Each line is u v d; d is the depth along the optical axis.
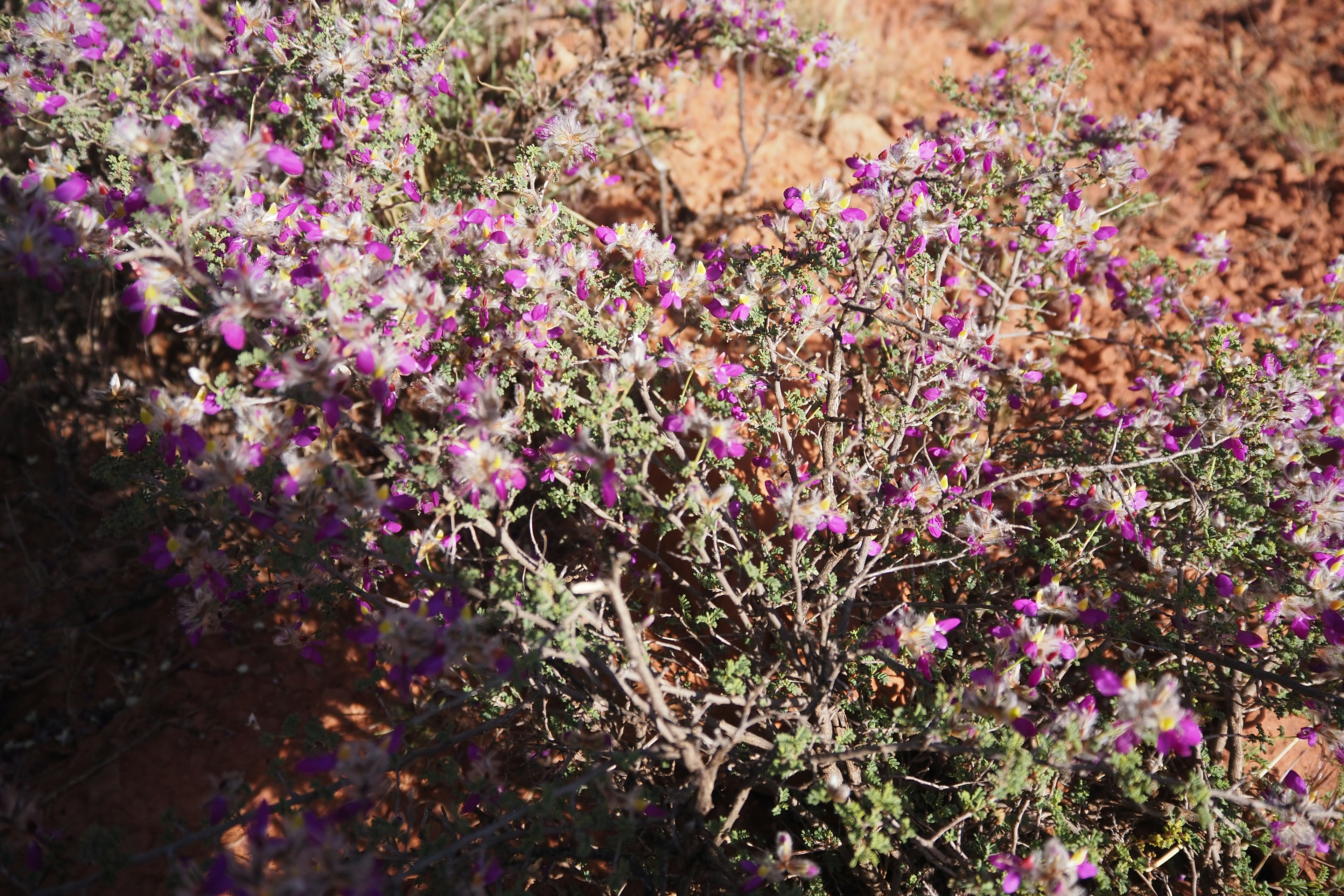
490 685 1.70
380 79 2.60
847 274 2.58
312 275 2.00
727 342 2.85
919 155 2.37
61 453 2.97
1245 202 4.48
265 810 1.61
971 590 2.56
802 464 2.54
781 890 1.73
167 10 3.10
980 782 2.02
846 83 4.88
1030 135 3.52
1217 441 2.49
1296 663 2.25
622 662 2.10
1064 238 2.69
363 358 1.76
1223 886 2.18
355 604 2.68
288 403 1.83
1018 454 2.92
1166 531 2.63
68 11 2.48
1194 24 5.56
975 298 3.54
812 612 2.36
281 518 1.78
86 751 2.49
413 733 2.48
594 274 2.44
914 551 2.49
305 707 2.59
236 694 2.62
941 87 3.84
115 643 2.74
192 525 2.76
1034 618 2.20
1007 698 1.81
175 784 2.40
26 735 2.56
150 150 1.85
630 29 4.48
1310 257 4.16
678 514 1.97
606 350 2.36
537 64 4.19
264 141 1.80
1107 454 2.71
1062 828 2.01
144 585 2.85
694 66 4.19
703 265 2.41
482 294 2.22
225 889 1.44
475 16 4.00
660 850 2.03
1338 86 5.05
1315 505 2.37
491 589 1.75
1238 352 2.80
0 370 1.75
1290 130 4.77
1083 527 2.65
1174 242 4.29
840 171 4.35
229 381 1.93
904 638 1.99
